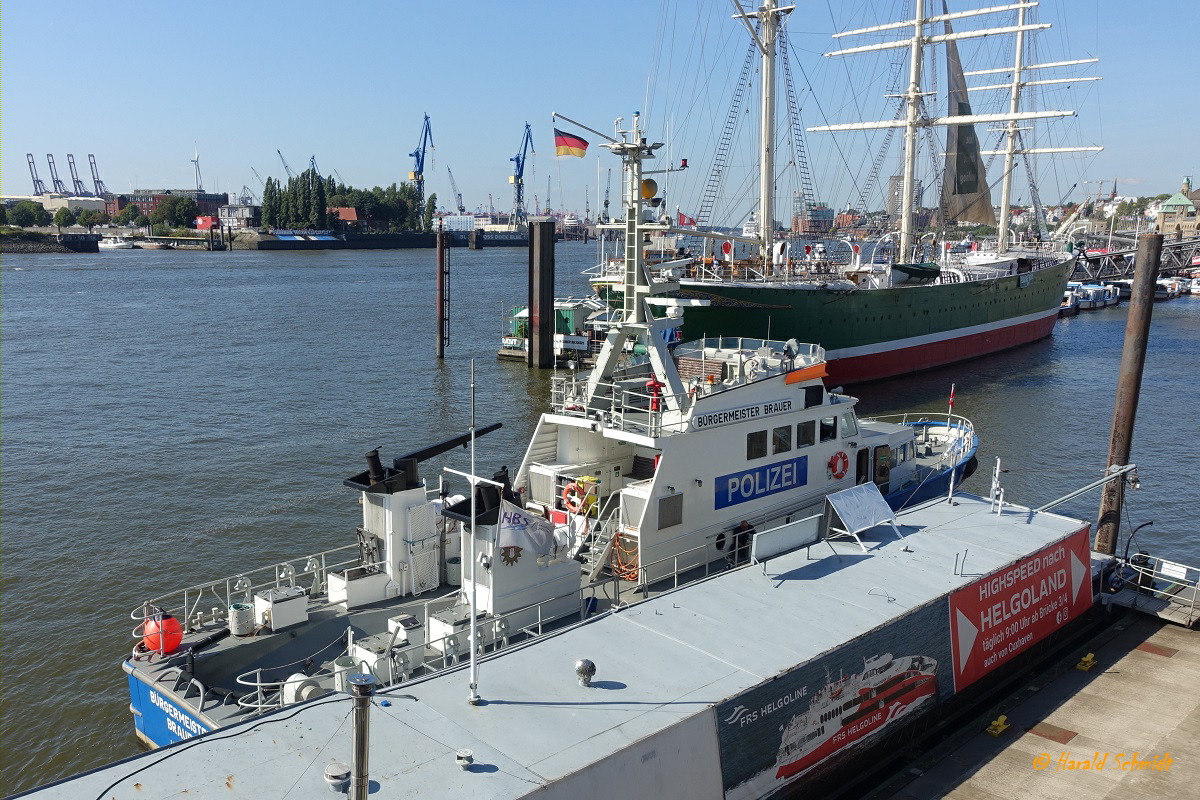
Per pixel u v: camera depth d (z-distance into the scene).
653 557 19.17
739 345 25.95
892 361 62.66
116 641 22.98
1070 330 92.25
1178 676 19.06
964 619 17.22
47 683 21.00
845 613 15.80
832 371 58.91
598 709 12.30
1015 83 87.75
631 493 19.66
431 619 16.17
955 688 17.12
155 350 72.00
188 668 15.48
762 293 53.22
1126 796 14.86
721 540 20.73
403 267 185.62
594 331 71.38
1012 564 18.44
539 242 64.06
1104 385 59.31
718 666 13.73
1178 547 29.59
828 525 19.69
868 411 51.44
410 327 88.25
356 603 18.02
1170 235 164.38
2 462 39.12
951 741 16.89
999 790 15.19
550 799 10.33
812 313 55.97
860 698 15.10
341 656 14.77
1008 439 43.88
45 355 69.25
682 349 24.97
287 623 17.14
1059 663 19.86
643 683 13.12
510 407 51.78
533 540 16.02
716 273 57.03
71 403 51.53
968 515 21.48
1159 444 43.00
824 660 14.27
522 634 16.80
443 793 10.05
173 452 40.91
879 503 19.95
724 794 12.75
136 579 26.84
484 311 103.50
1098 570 22.36
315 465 38.94
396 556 18.48
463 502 16.69
